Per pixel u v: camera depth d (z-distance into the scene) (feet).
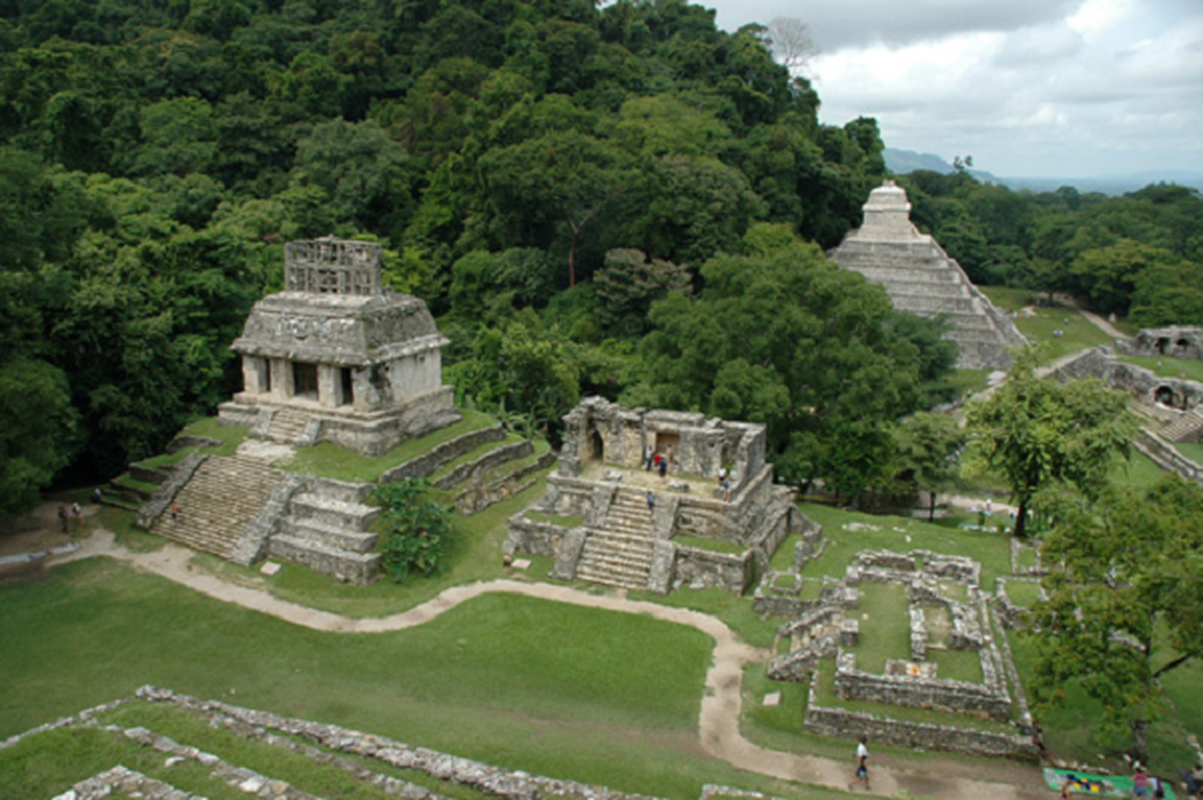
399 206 276.62
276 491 127.65
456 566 121.80
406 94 320.50
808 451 160.56
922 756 80.79
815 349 163.63
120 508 138.82
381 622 106.42
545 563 122.72
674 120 298.56
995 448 137.39
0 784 60.23
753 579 118.11
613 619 107.14
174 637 101.40
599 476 132.67
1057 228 413.80
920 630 91.35
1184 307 318.86
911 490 179.32
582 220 250.57
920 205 423.64
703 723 87.10
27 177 126.52
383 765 72.59
